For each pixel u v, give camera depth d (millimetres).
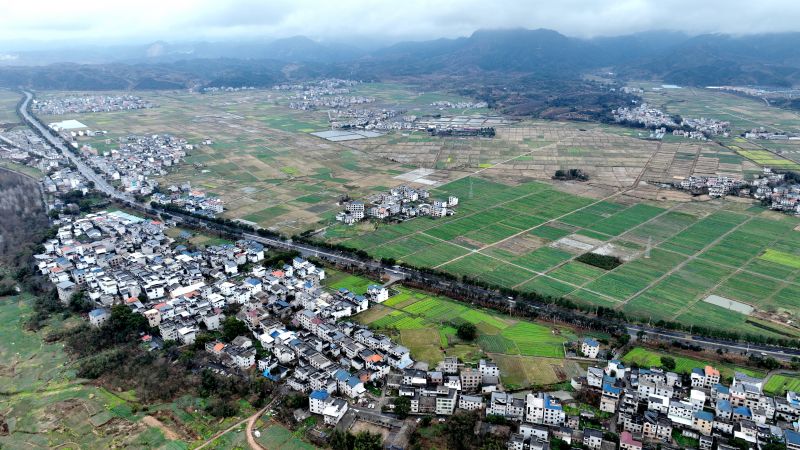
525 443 197125
